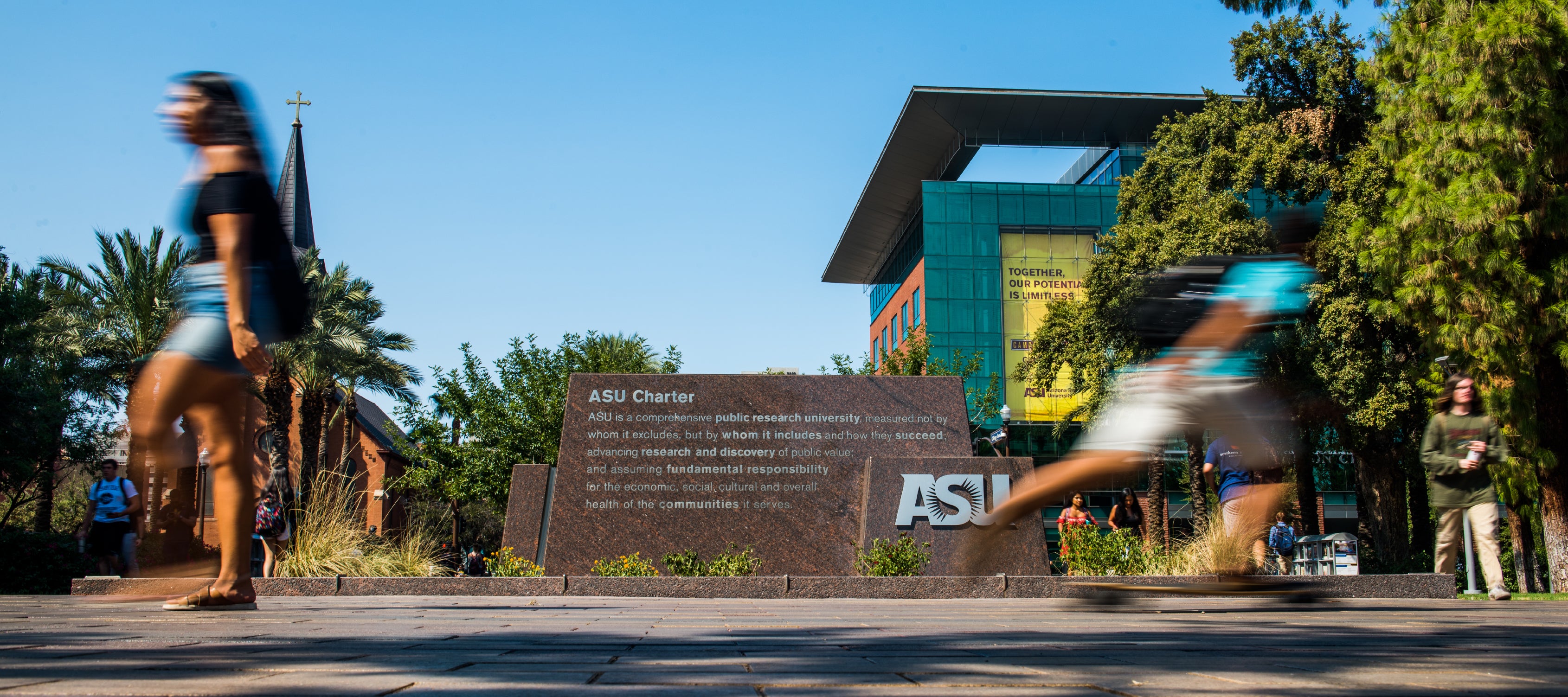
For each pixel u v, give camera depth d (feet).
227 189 11.94
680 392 43.57
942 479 41.63
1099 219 164.25
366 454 152.46
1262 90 93.30
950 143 168.86
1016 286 161.79
